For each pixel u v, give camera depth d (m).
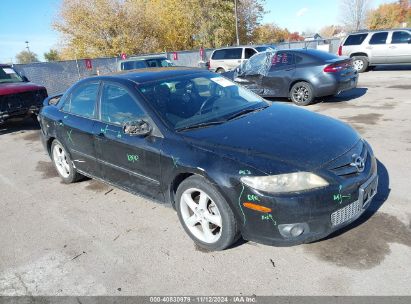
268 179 2.71
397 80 12.09
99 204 4.38
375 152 5.17
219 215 3.00
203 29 36.34
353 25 47.50
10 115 8.43
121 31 29.64
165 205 3.59
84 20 28.73
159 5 34.94
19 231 3.92
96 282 2.96
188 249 3.27
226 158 2.92
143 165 3.60
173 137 3.33
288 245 2.80
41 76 15.34
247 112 3.79
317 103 9.29
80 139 4.45
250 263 2.98
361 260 2.85
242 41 41.97
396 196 3.79
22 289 2.96
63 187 5.07
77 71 16.67
